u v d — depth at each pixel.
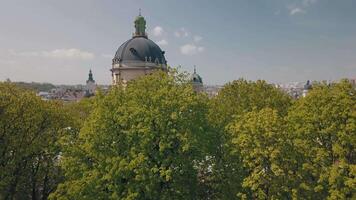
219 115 44.12
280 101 51.03
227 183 35.72
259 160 32.28
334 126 33.16
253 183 32.38
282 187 31.36
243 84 53.31
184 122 34.78
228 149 36.56
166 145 33.06
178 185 33.72
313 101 35.75
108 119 35.94
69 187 34.94
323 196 32.88
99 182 33.50
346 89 35.03
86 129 35.97
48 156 44.94
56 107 46.25
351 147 32.97
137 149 33.72
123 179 34.19
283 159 32.31
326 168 32.00
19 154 41.12
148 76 40.72
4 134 41.16
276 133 32.56
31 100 43.00
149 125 33.72
